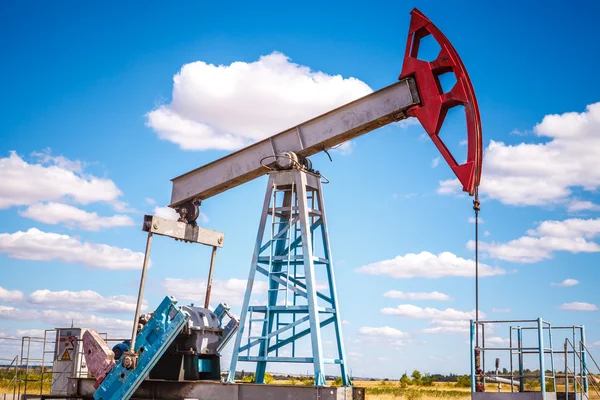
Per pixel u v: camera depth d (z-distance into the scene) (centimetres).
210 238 1808
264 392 1422
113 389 1578
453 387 7019
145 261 1605
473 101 1447
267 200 1628
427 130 1473
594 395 1590
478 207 1425
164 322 1543
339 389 1359
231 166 1702
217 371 1688
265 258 1605
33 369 2134
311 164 1677
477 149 1439
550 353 1366
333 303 1609
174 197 1780
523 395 1247
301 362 1475
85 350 1642
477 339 1334
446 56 1461
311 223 1698
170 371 1616
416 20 1504
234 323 1716
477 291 1370
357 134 1589
